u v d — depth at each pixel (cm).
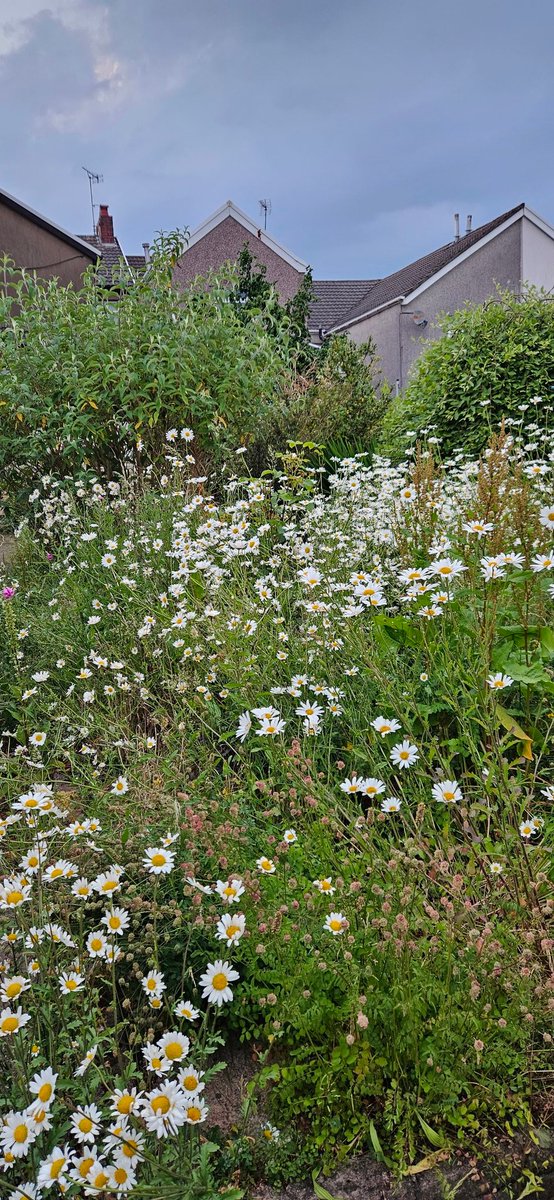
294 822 197
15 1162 121
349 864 177
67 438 495
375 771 216
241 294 1112
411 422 730
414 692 234
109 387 531
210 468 539
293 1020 150
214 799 208
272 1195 138
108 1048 154
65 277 1451
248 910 160
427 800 210
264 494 431
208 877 179
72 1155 121
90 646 324
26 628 341
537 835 201
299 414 602
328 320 2606
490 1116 145
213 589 310
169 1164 122
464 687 222
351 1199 136
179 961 173
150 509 426
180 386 512
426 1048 144
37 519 509
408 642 243
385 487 388
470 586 245
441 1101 144
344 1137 145
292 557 351
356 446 655
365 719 240
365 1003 138
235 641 270
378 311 2053
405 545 287
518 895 162
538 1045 150
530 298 751
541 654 232
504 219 1959
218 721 255
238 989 163
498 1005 149
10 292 842
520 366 680
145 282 605
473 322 729
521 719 236
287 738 242
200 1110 118
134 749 233
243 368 558
